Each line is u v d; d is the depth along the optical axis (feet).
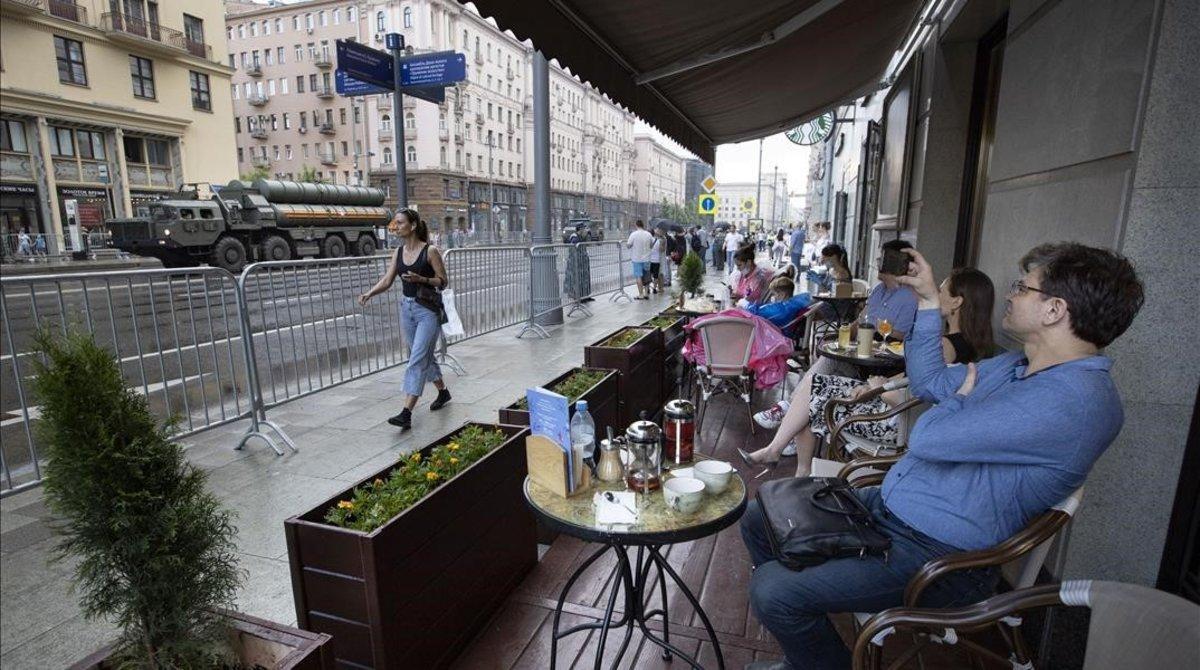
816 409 11.88
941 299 9.78
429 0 159.53
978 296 9.34
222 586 5.48
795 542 6.07
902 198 20.72
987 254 10.71
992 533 5.65
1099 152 7.23
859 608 6.03
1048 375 5.45
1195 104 6.22
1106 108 7.12
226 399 18.06
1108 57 7.11
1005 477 5.58
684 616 8.51
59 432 4.78
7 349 10.37
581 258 36.06
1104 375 5.30
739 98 19.95
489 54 191.52
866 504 7.07
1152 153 6.42
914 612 5.18
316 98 181.37
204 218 59.52
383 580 6.44
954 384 7.34
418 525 6.93
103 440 4.80
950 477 5.98
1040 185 8.78
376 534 6.31
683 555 10.00
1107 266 5.27
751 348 15.55
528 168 220.64
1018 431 5.35
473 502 7.95
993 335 9.63
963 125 17.04
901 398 11.31
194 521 5.26
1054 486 5.35
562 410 6.81
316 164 186.60
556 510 6.67
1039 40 8.94
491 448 8.77
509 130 207.21
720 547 10.22
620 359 14.87
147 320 12.89
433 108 167.43
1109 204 6.99
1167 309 6.59
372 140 175.42
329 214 75.00
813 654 6.22
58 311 11.12
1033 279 5.56
